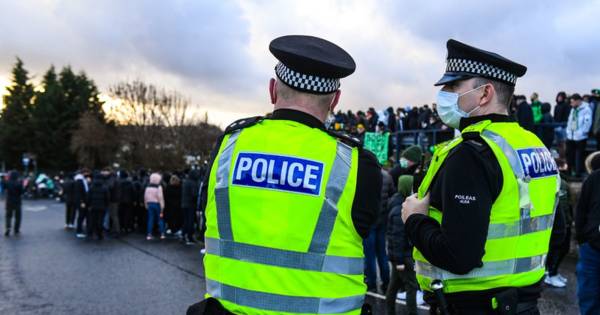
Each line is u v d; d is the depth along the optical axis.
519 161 1.90
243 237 1.69
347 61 1.79
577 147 10.05
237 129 1.89
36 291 6.68
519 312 1.88
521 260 1.88
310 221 1.66
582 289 4.05
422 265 2.03
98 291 6.68
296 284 1.64
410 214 1.97
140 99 38.59
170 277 7.60
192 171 11.62
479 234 1.72
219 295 1.72
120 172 14.09
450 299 1.92
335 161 1.72
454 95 2.10
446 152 1.97
